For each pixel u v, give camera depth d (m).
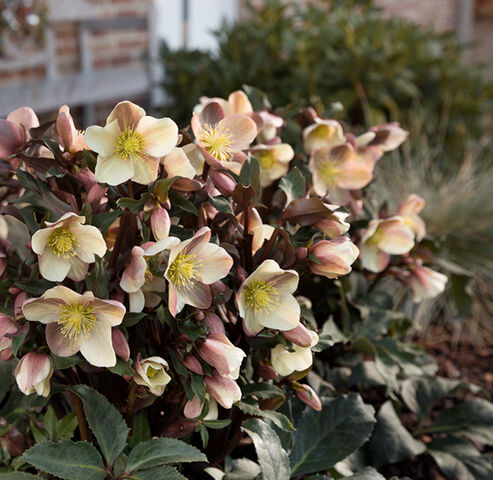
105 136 0.49
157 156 0.49
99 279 0.50
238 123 0.59
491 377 1.18
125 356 0.50
